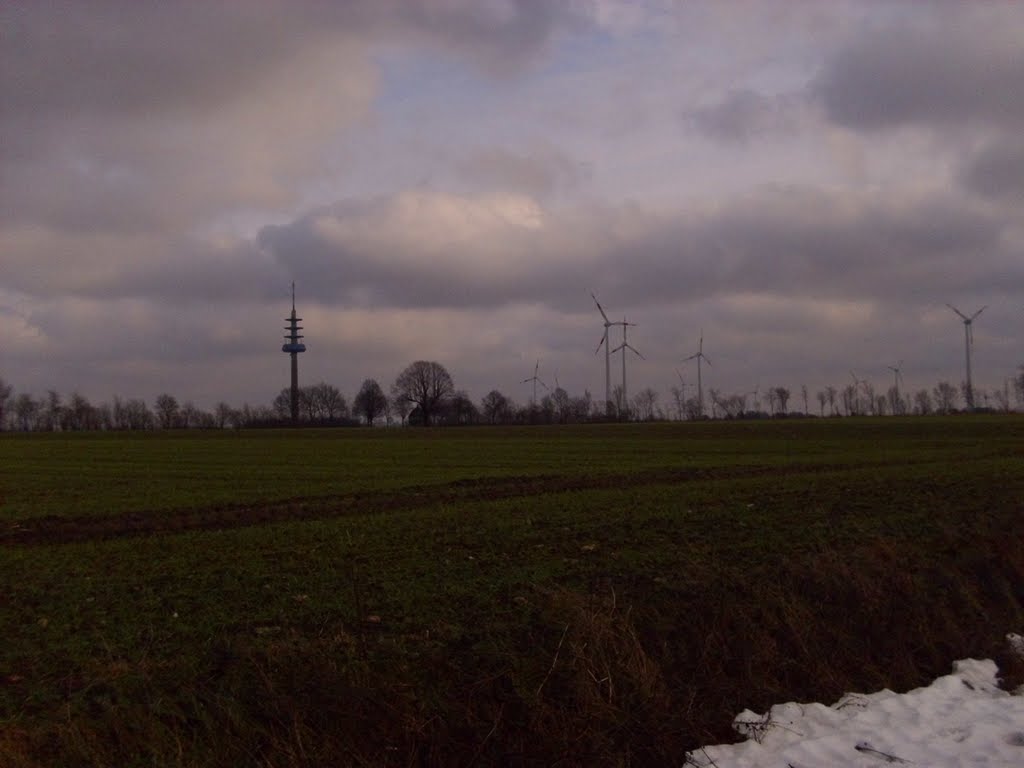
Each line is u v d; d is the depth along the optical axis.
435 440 88.81
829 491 28.86
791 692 10.58
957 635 12.33
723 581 13.74
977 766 8.38
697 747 9.19
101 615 13.23
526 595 13.74
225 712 9.05
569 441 81.38
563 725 9.16
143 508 29.86
